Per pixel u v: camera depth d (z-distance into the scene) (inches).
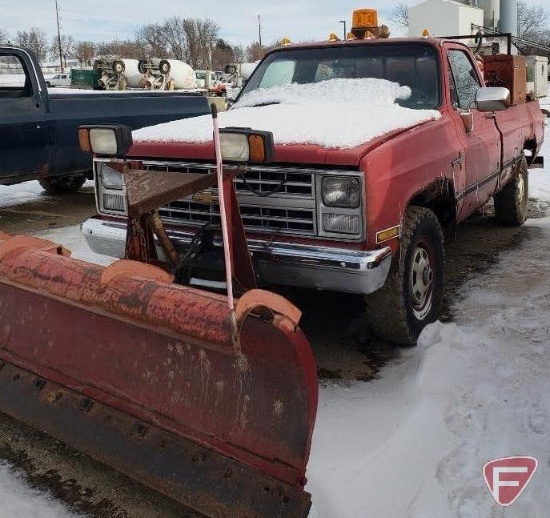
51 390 131.1
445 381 146.2
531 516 106.5
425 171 164.1
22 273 126.3
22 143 319.6
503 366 152.6
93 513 114.9
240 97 221.1
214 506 104.5
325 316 194.7
